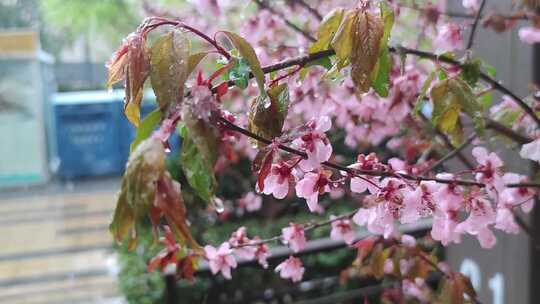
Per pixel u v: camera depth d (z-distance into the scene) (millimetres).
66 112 6395
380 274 1011
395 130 1208
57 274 3588
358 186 765
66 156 6449
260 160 681
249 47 633
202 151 571
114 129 6555
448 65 919
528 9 1088
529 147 842
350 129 1210
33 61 6152
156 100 602
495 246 1542
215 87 632
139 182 542
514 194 891
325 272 2318
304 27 1248
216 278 2299
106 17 4879
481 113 826
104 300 3174
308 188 737
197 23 1548
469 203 787
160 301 2234
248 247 1035
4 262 3832
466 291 929
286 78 788
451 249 1715
